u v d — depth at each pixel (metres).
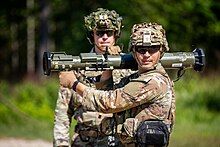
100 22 8.52
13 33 67.69
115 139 8.10
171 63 7.59
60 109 8.65
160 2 47.97
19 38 68.31
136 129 7.36
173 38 48.41
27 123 27.36
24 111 30.45
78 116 8.37
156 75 7.33
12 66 69.12
